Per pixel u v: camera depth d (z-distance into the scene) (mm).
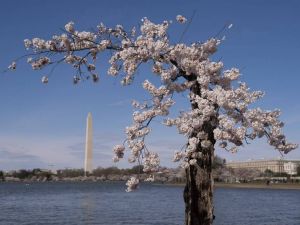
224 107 13766
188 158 14250
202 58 15758
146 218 54562
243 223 51625
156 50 14844
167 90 14734
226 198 115688
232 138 13375
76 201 93312
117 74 16016
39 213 61812
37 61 15859
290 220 55500
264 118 14836
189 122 13891
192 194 14867
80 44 15922
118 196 119000
